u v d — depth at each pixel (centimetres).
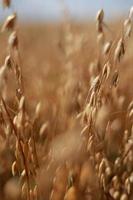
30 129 71
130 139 72
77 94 84
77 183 73
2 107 68
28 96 92
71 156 71
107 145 77
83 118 69
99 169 71
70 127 78
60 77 104
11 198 79
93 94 66
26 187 69
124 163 73
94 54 98
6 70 63
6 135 69
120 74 105
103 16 71
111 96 78
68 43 101
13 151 77
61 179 73
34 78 104
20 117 67
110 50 66
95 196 73
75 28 116
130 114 71
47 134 78
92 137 68
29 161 70
